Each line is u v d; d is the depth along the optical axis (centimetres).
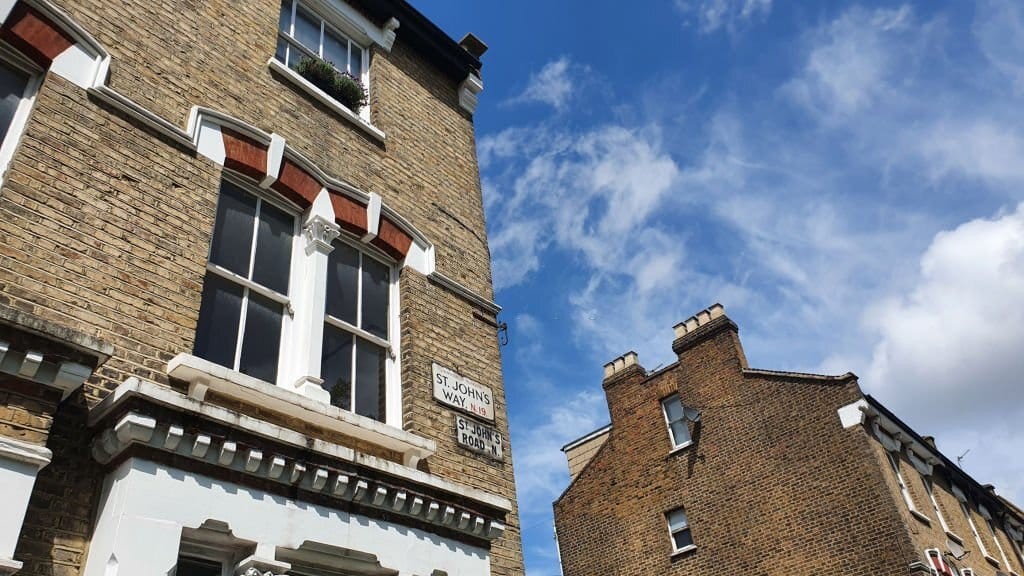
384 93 864
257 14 738
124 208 493
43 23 512
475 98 1024
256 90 677
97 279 453
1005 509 2253
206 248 536
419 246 758
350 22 889
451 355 708
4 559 323
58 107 488
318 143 713
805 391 1655
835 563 1449
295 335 585
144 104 561
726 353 1859
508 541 637
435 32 987
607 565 1848
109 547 363
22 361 361
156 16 620
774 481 1619
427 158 862
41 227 439
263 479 450
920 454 1762
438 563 538
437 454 620
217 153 589
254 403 491
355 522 492
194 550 423
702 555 1672
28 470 350
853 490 1484
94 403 417
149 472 393
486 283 833
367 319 674
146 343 460
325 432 531
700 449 1792
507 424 720
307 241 637
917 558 1350
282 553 455
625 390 2055
